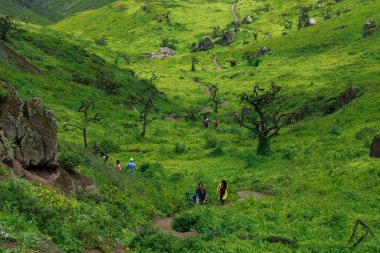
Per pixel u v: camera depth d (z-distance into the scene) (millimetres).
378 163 31484
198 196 26875
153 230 17094
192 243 16344
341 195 27234
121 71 106125
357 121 45656
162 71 137875
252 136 59219
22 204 13133
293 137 49656
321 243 17859
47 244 11758
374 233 19188
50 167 18750
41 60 81938
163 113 79062
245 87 100375
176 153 49312
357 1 195250
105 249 13961
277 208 24703
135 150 48938
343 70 92062
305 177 32719
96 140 48156
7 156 16047
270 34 182500
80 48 104125
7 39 83938
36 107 18922
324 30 140500
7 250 10000
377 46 105812
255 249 16750
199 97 99125
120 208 20734
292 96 77875
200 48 176875
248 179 35188
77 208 15906
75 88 70062
